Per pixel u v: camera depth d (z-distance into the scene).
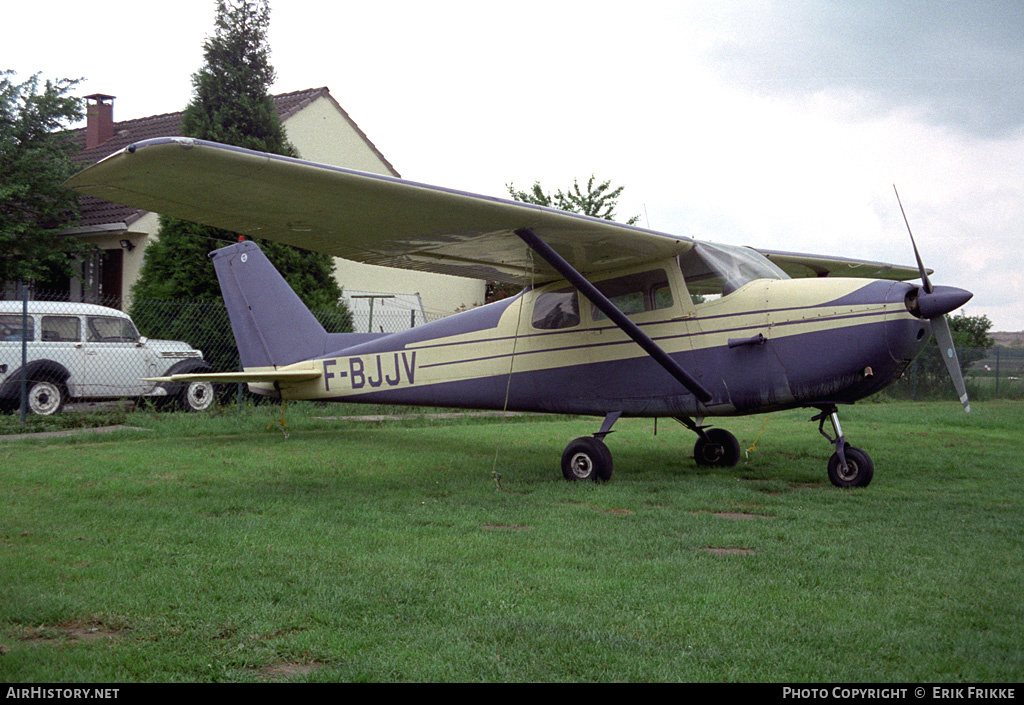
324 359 8.58
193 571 3.50
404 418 11.35
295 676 2.44
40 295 15.15
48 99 14.19
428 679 2.42
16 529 4.28
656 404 6.57
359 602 3.09
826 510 5.11
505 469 6.83
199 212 5.52
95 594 3.15
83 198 16.17
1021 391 23.67
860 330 5.82
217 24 13.94
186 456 7.22
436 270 7.46
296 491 5.61
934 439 9.83
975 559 3.84
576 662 2.55
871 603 3.15
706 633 2.81
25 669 2.46
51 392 11.09
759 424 11.55
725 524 4.60
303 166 4.76
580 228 5.92
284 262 13.64
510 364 7.33
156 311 13.09
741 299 6.27
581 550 3.97
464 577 3.46
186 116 13.60
